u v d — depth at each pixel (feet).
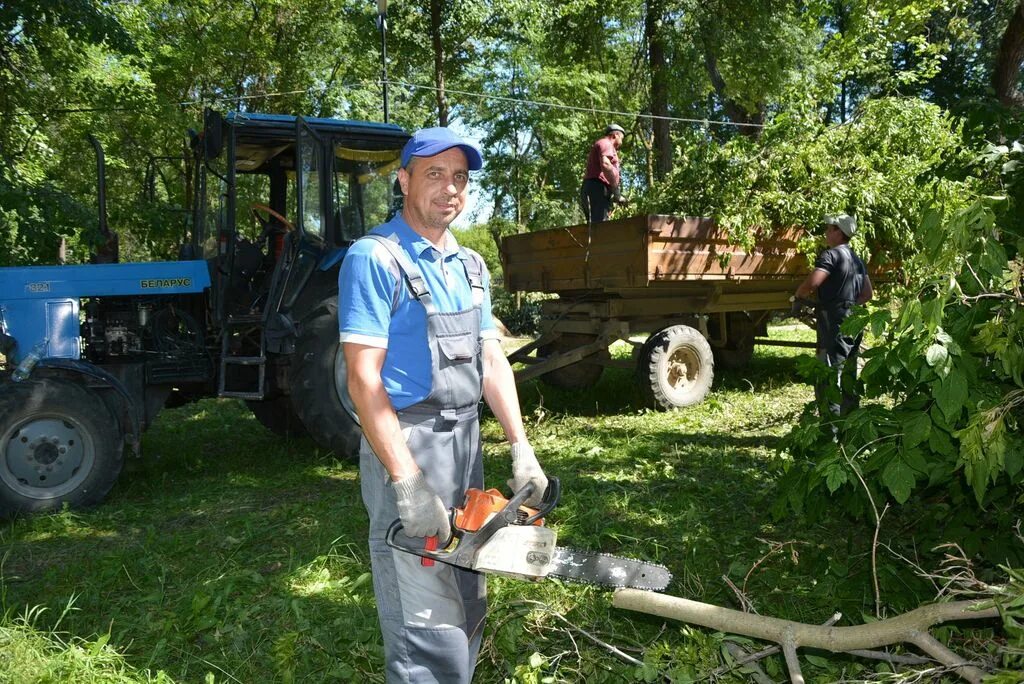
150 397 20.52
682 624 10.86
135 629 11.59
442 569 7.34
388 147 21.85
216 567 13.76
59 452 17.69
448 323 7.34
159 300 21.33
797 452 12.21
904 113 27.04
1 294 19.26
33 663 9.82
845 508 12.31
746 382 31.35
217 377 21.21
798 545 13.37
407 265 7.22
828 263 21.04
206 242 22.54
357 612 11.64
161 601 12.50
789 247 27.53
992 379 10.43
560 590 11.76
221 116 20.25
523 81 62.59
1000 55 31.96
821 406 12.25
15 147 42.19
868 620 9.36
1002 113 12.56
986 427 8.69
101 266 20.25
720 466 18.98
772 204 26.25
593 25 63.46
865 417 10.66
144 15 58.59
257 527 16.11
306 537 15.43
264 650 10.89
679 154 27.86
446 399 7.36
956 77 87.97
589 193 30.50
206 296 21.72
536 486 7.43
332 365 20.22
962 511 11.28
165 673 9.97
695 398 26.84
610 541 14.28
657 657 9.04
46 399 17.44
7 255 28.17
